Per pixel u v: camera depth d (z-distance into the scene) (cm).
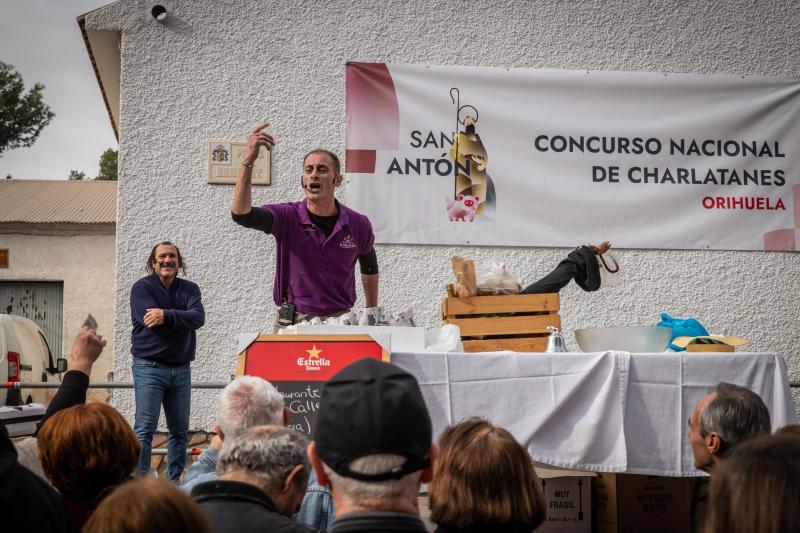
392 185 621
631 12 657
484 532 200
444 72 633
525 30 645
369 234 434
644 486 341
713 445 271
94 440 217
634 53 655
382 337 324
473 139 631
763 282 645
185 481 271
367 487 156
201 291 600
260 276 605
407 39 634
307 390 319
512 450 204
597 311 629
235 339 598
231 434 251
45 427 221
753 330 640
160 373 508
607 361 318
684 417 320
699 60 660
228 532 196
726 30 665
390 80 629
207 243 604
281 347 326
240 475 213
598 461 313
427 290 618
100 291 1805
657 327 358
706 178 649
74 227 1806
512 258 628
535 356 317
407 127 627
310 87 623
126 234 598
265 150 613
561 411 318
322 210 416
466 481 201
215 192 607
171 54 613
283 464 215
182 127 609
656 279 636
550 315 357
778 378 326
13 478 168
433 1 639
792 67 668
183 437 516
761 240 648
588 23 652
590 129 643
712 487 153
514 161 634
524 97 639
